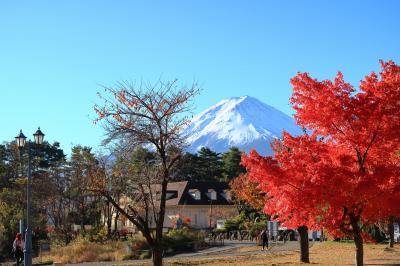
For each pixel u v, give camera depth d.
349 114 17.11
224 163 95.81
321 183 16.70
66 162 54.78
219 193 83.12
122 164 22.61
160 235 21.08
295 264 28.80
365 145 17.17
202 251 43.09
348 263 28.61
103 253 39.34
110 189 23.55
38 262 36.53
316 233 55.09
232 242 54.19
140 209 27.36
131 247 39.66
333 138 17.84
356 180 16.56
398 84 16.92
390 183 17.00
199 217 80.25
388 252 35.47
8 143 73.81
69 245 43.38
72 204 54.34
